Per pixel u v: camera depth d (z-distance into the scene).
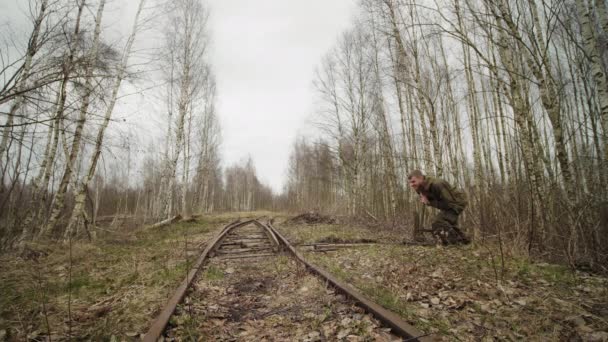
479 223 6.54
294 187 42.56
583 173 5.24
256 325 3.04
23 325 2.87
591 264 4.36
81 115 8.24
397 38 9.70
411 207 11.70
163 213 16.84
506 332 2.64
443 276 4.19
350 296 3.42
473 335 2.62
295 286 4.27
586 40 4.82
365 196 18.78
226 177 65.12
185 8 17.62
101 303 3.66
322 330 2.82
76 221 8.62
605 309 2.95
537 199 5.55
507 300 3.29
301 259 5.43
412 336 2.41
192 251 7.00
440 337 2.48
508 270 4.22
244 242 8.62
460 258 4.95
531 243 5.11
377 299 3.43
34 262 5.58
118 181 28.11
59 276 4.83
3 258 5.59
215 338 2.75
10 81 4.59
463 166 10.23
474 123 11.77
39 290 3.94
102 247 7.48
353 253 6.32
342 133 20.78
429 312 3.12
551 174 5.29
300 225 13.84
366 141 19.09
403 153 14.34
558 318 2.83
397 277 4.28
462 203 6.16
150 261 5.96
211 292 4.11
